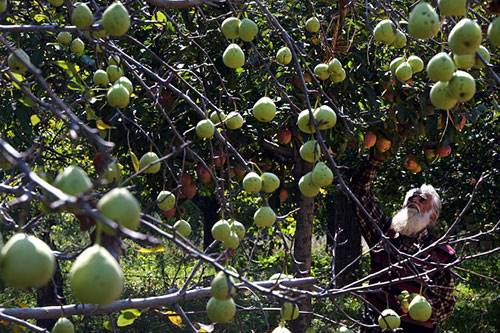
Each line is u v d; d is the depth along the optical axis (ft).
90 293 4.70
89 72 13.21
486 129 28.32
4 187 6.02
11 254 4.90
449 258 13.43
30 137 12.59
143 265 36.35
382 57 17.38
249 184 8.98
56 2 8.96
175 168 17.90
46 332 6.86
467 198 30.09
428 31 7.05
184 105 16.25
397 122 16.44
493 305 33.09
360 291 9.14
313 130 8.49
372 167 15.81
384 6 10.72
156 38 16.75
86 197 4.12
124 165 19.03
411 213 13.84
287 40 8.72
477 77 14.20
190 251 6.68
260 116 9.04
